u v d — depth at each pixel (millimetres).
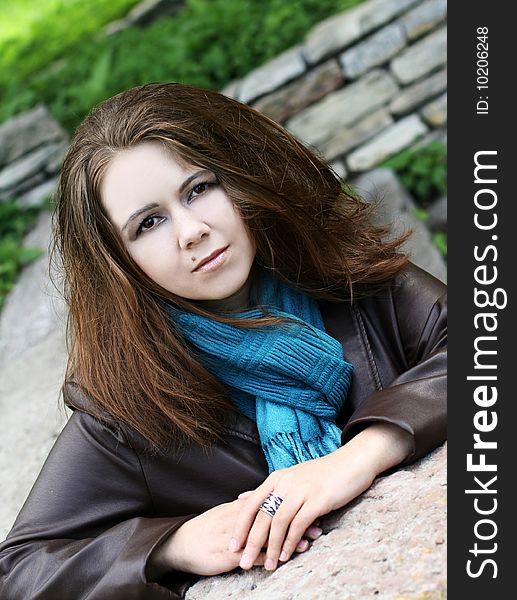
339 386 2219
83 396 2209
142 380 2127
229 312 2230
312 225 2264
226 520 1966
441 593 1601
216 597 1899
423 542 1720
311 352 2180
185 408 2141
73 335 2295
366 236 2418
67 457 2172
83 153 2113
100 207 2104
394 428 1973
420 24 5680
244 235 2107
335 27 5770
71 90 6469
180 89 2248
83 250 2180
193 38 6289
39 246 5676
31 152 6184
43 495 2146
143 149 2053
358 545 1794
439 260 4676
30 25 7625
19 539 2088
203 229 2025
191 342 2184
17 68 7172
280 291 2291
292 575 1807
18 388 4191
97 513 2141
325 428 2191
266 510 1896
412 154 5484
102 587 1937
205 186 2078
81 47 7094
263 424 2156
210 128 2189
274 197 2174
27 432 3662
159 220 2064
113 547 1991
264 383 2172
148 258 2068
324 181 2412
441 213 5293
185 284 2074
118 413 2135
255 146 2254
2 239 5926
